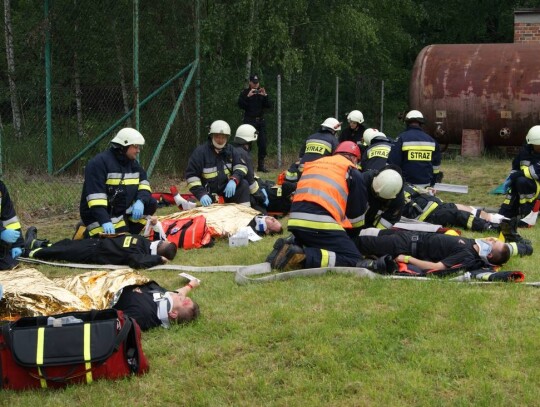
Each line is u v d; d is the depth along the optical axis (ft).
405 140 30.58
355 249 22.06
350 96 73.41
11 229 21.47
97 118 46.24
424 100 56.54
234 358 15.70
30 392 14.24
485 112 54.70
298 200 22.33
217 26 49.55
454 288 19.66
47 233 30.22
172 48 46.50
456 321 17.03
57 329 14.37
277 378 14.66
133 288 18.03
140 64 45.27
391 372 14.69
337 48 61.31
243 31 51.85
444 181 45.21
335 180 22.22
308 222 22.00
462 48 57.11
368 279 20.65
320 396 13.88
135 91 39.65
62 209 35.86
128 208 25.66
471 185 43.45
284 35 53.06
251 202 32.37
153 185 41.78
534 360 15.03
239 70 54.75
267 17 53.88
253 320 17.79
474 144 55.77
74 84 46.47
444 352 15.47
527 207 29.94
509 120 54.13
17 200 35.65
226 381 14.61
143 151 44.52
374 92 76.18
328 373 14.76
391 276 20.86
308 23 58.90
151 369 15.25
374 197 22.63
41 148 46.42
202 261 24.14
